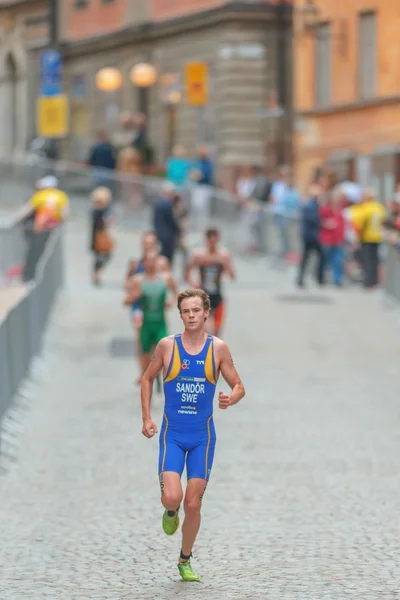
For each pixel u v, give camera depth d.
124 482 33.75
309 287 85.12
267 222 93.56
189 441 25.11
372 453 37.19
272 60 125.75
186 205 101.44
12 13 159.62
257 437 39.44
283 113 118.69
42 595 23.98
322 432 40.19
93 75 145.50
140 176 117.88
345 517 30.05
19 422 40.97
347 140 119.19
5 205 122.50
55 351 56.28
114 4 141.38
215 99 126.94
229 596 23.77
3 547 27.67
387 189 114.06
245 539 28.16
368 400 45.62
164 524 25.27
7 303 58.88
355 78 118.19
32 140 157.12
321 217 84.75
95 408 44.06
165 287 45.72
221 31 125.38
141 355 46.16
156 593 24.05
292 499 31.84
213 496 32.19
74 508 31.12
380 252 84.56
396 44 114.06
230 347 57.81
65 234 109.44
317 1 122.19
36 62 155.88
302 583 24.58
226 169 124.88
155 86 135.00
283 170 95.75
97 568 25.95
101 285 81.88
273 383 49.03
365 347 58.03
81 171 117.06
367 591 23.98
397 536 28.27
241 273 91.25
